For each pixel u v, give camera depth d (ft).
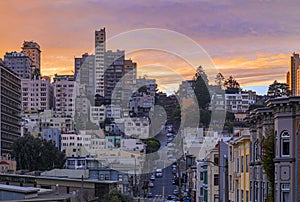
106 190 244.83
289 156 130.00
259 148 156.04
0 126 537.24
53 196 190.70
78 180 242.99
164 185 335.67
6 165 380.99
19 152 453.17
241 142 186.50
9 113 562.66
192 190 325.42
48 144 458.09
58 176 276.41
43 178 247.91
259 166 157.28
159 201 313.53
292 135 129.70
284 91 379.76
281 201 130.31
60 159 449.48
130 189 308.81
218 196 237.04
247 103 383.24
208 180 257.14
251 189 167.63
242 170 185.57
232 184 206.90
